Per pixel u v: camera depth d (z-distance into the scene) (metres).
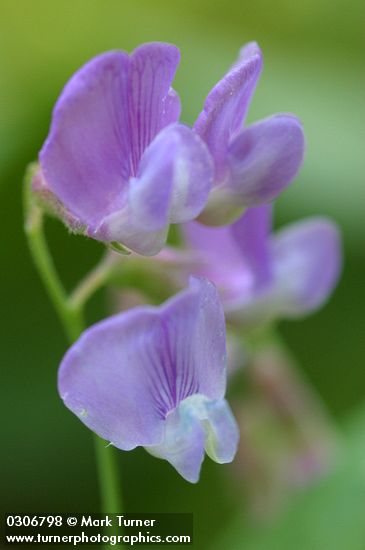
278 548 0.24
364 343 0.27
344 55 0.31
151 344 0.17
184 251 0.20
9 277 0.26
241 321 0.21
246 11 0.31
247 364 0.24
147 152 0.16
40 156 0.16
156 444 0.17
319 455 0.24
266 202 0.18
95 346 0.16
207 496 0.25
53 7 0.29
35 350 0.26
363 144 0.28
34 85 0.27
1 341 0.26
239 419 0.24
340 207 0.27
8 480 0.25
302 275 0.21
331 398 0.28
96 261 0.26
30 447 0.25
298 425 0.24
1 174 0.26
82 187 0.16
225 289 0.20
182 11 0.31
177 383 0.17
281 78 0.29
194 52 0.29
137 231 0.16
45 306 0.26
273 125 0.17
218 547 0.24
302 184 0.27
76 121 0.16
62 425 0.25
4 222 0.26
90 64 0.16
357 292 0.27
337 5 0.32
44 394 0.25
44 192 0.17
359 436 0.25
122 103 0.16
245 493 0.25
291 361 0.28
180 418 0.17
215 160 0.17
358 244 0.27
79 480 0.25
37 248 0.19
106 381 0.16
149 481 0.25
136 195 0.16
